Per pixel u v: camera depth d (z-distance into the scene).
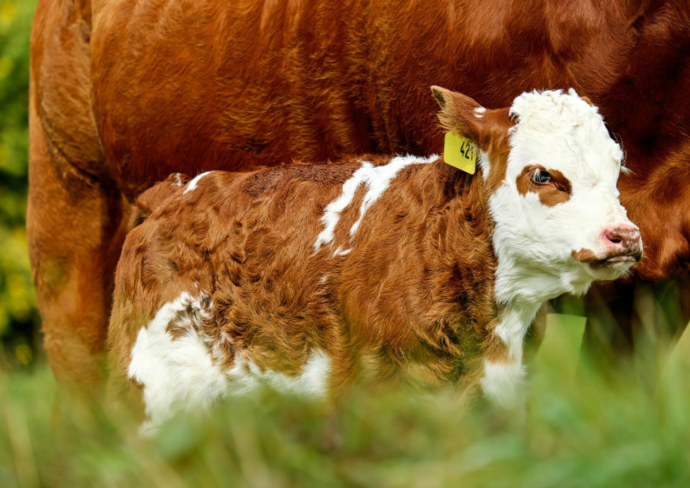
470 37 7.96
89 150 10.98
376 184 7.65
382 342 7.16
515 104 7.02
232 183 8.27
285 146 9.38
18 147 18.22
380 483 7.36
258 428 7.74
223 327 7.86
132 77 10.12
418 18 8.22
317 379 7.54
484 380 7.13
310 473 7.55
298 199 7.87
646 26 7.44
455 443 7.25
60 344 11.23
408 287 7.11
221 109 9.57
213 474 7.49
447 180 7.28
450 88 8.16
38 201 11.29
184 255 8.08
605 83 7.60
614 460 7.02
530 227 6.80
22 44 18.55
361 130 9.00
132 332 8.23
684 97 7.46
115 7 10.30
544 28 7.70
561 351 9.23
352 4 8.62
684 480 6.95
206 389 7.96
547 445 7.46
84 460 8.04
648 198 7.63
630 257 6.39
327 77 8.91
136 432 8.09
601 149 6.75
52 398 11.27
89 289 11.15
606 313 8.25
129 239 8.45
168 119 9.94
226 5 9.48
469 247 7.09
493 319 7.10
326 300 7.45
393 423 7.54
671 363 8.48
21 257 17.75
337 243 7.54
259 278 7.75
